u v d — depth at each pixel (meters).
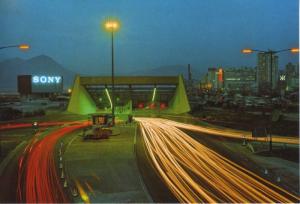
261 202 15.40
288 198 15.94
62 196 16.61
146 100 79.69
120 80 70.44
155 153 26.86
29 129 42.50
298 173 20.41
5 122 50.97
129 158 24.89
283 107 72.31
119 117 59.19
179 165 22.80
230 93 169.88
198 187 17.78
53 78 135.38
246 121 49.16
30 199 16.25
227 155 26.00
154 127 44.16
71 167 22.33
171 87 77.88
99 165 22.80
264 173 20.42
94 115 41.00
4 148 29.16
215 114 60.19
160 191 17.09
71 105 66.31
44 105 90.06
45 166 22.72
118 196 16.39
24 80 128.88
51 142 32.38
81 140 33.34
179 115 62.56
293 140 32.91
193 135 36.88
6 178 19.89
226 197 16.09
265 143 31.14
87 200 15.95
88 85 70.88
